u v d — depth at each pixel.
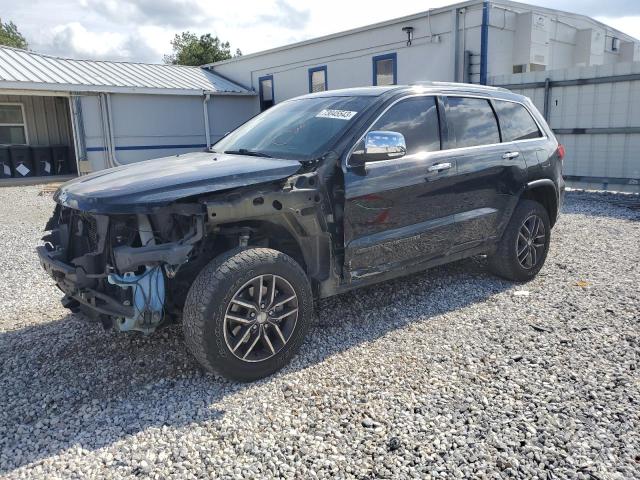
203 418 2.99
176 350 3.87
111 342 4.03
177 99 18.75
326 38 16.20
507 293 4.98
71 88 16.02
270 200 3.41
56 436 2.85
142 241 3.29
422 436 2.78
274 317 3.45
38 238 8.13
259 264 3.32
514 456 2.61
